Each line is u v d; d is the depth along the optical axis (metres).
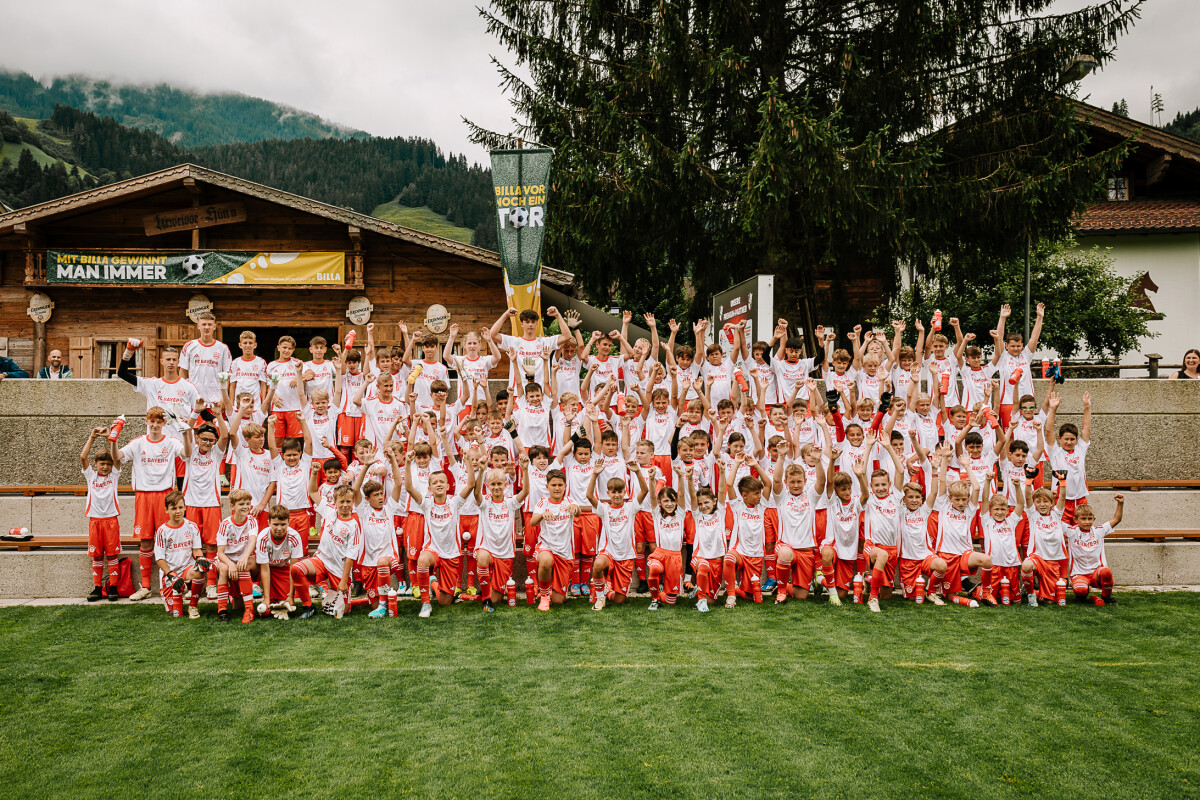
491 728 5.23
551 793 4.46
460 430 9.07
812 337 16.50
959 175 15.21
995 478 9.59
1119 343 18.97
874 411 9.28
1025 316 17.78
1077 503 9.35
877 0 15.16
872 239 14.70
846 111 15.45
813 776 4.64
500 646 6.87
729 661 6.46
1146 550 9.41
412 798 4.42
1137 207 22.44
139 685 5.95
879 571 8.09
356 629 7.38
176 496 7.93
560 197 15.74
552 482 8.23
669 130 16.14
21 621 7.66
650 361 10.06
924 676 6.14
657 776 4.63
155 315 16.47
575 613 7.96
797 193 14.52
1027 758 4.87
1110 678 6.13
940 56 14.99
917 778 4.63
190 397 9.43
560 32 16.69
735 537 8.55
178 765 4.78
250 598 7.66
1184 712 5.52
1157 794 4.48
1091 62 14.38
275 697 5.73
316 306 16.67
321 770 4.71
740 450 8.57
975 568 8.42
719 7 14.73
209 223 16.41
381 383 9.59
